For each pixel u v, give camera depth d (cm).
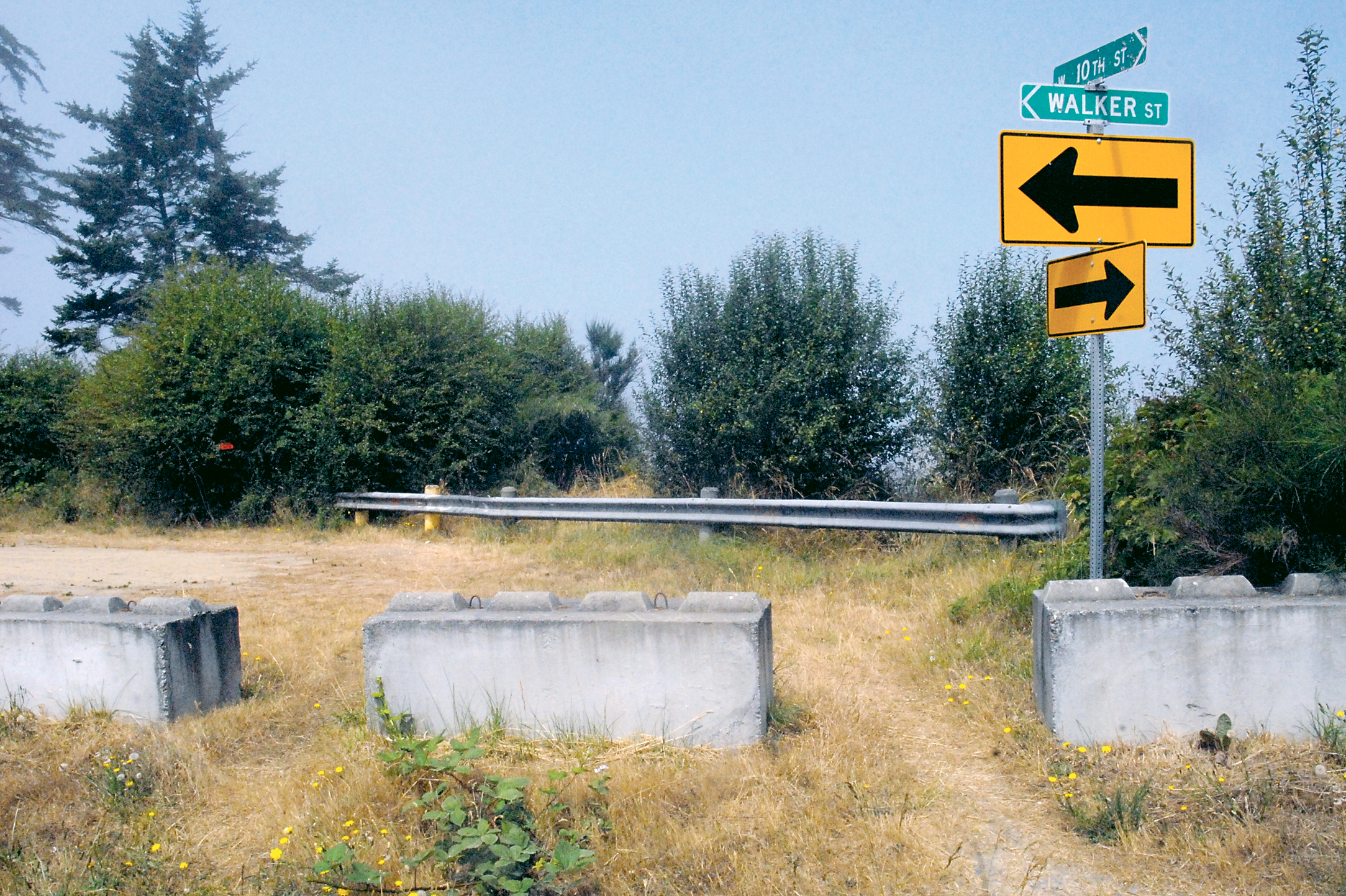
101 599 564
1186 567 579
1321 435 503
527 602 525
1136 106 574
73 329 3247
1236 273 785
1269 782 423
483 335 1686
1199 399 652
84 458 1647
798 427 1146
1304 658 464
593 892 377
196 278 1620
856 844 404
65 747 496
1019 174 564
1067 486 703
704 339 1231
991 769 474
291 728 541
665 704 493
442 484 1515
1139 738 472
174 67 3606
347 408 1493
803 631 718
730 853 396
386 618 513
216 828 430
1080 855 393
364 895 373
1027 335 1145
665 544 1057
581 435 1881
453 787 439
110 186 3381
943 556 916
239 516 1485
